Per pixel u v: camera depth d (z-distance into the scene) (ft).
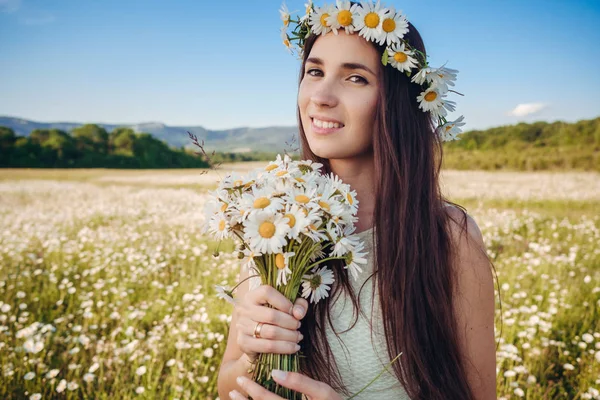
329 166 5.23
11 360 11.00
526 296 15.10
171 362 10.32
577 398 10.09
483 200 43.75
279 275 4.05
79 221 33.01
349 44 4.48
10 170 147.02
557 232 27.45
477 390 4.43
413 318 4.31
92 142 225.15
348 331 4.57
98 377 10.68
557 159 101.71
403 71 4.61
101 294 16.19
